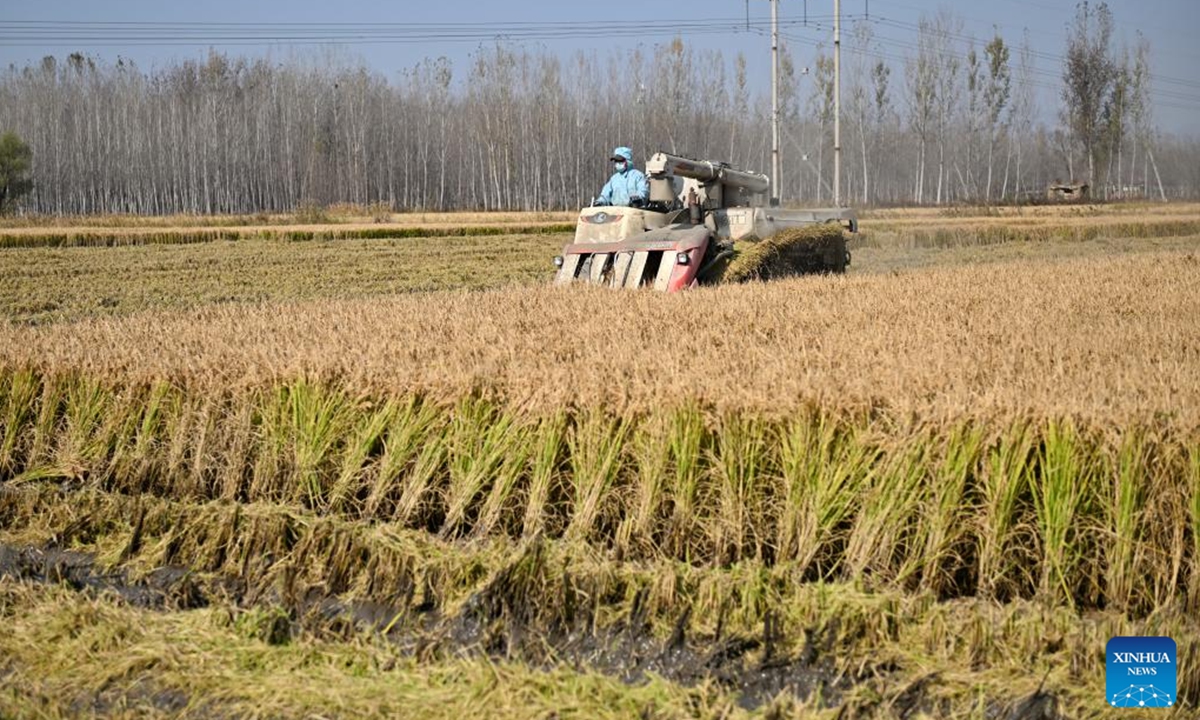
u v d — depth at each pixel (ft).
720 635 21.93
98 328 42.24
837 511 23.98
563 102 313.32
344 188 314.96
